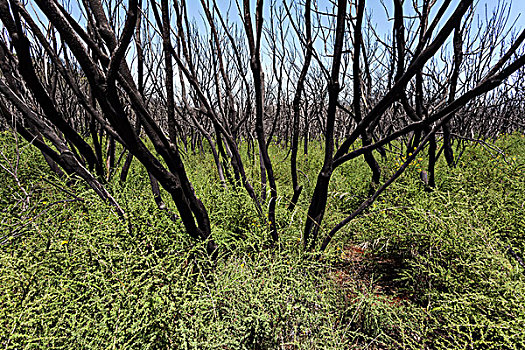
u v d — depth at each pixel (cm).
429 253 231
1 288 163
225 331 163
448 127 324
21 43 152
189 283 186
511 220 241
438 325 187
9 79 207
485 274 191
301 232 259
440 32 149
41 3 115
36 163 360
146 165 176
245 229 272
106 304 159
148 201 265
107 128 192
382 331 186
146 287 162
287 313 172
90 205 236
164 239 223
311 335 175
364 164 523
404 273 227
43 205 244
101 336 152
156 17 186
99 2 155
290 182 481
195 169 509
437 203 273
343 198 396
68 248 196
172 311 163
